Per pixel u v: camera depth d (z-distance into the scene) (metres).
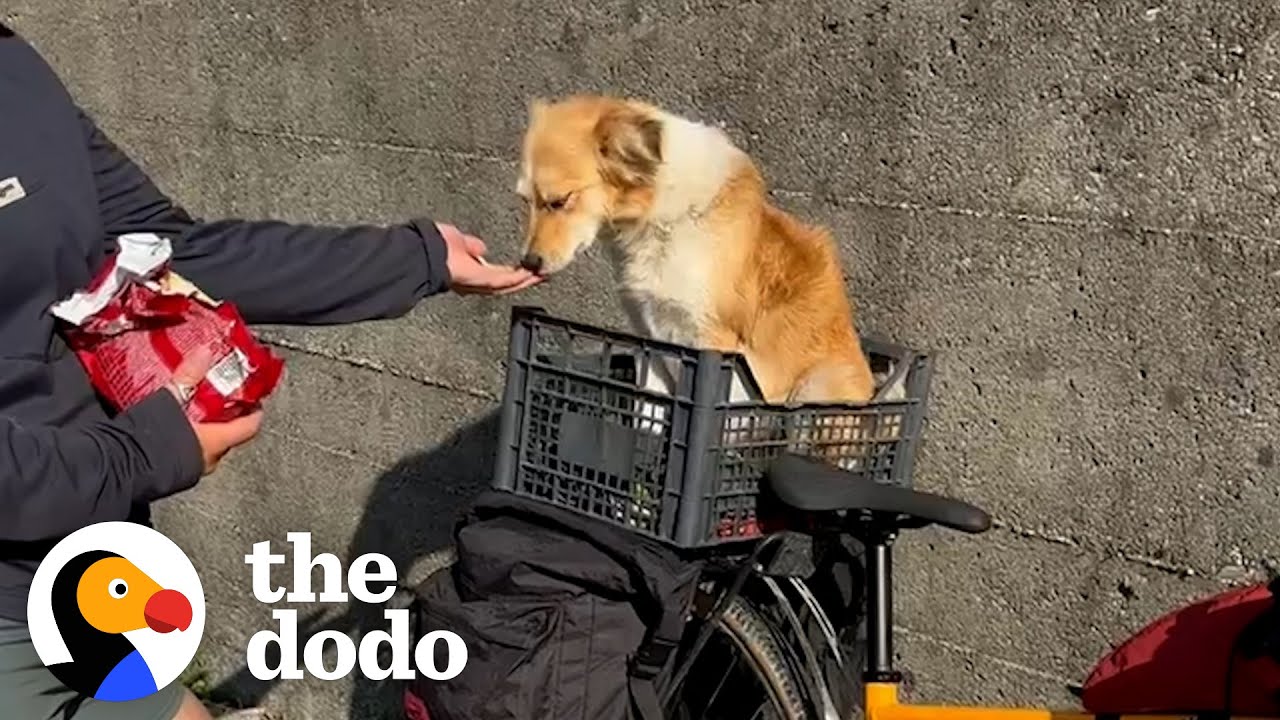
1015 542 3.33
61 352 2.33
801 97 3.55
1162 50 2.98
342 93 4.57
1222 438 3.00
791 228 3.45
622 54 3.89
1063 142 3.14
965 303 3.34
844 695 2.97
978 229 3.29
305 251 2.66
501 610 2.85
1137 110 3.03
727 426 2.73
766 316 3.41
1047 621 3.30
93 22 5.44
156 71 5.20
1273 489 2.95
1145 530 3.13
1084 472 3.20
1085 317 3.16
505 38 4.12
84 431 2.18
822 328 3.36
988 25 3.22
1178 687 2.39
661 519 2.77
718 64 3.70
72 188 2.33
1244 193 2.92
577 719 2.82
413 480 4.55
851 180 3.49
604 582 2.81
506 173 4.16
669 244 3.46
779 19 3.57
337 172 4.63
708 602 3.03
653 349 2.76
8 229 2.24
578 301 4.07
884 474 3.04
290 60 4.70
